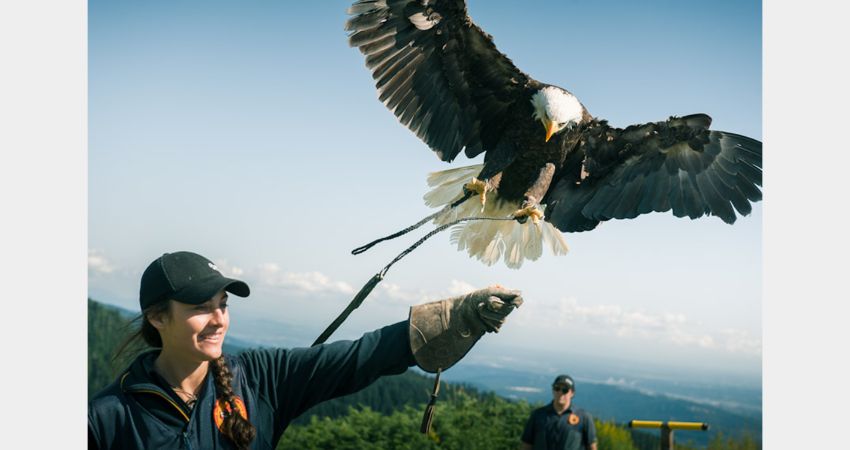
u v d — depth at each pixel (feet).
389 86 12.47
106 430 6.79
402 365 7.61
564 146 11.96
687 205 11.86
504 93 12.34
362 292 7.64
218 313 7.11
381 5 11.98
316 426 25.14
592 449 19.51
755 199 11.72
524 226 13.19
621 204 12.00
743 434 33.04
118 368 7.61
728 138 11.77
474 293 7.50
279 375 7.50
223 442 6.98
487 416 27.66
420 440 24.95
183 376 7.13
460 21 12.00
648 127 11.82
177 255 7.19
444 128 12.84
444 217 13.46
